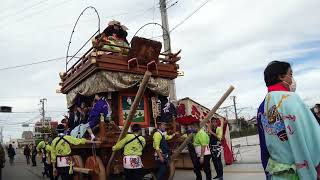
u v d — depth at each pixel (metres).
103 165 8.30
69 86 10.91
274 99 2.98
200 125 8.20
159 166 8.43
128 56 9.16
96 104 8.57
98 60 8.81
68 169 8.74
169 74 9.89
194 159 9.49
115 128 8.57
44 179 17.47
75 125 10.55
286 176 2.90
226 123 13.64
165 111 9.91
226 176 10.76
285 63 3.15
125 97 9.46
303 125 2.78
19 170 25.08
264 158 3.17
